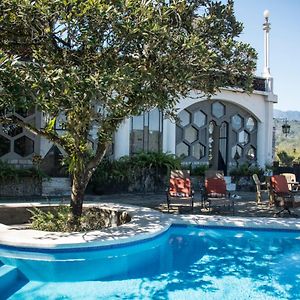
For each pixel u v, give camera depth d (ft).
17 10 20.38
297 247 28.89
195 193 54.70
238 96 66.80
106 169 50.16
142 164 52.49
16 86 18.28
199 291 19.95
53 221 29.17
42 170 49.34
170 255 26.53
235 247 28.71
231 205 42.22
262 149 70.38
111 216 34.04
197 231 32.19
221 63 24.39
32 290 19.66
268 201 45.96
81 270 22.91
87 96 18.84
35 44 23.13
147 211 33.76
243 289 20.33
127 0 20.44
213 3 27.53
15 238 23.68
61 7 19.67
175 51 22.25
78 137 26.43
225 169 67.62
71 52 22.62
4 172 44.24
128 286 20.52
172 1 24.43
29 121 50.16
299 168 65.46
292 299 19.10
